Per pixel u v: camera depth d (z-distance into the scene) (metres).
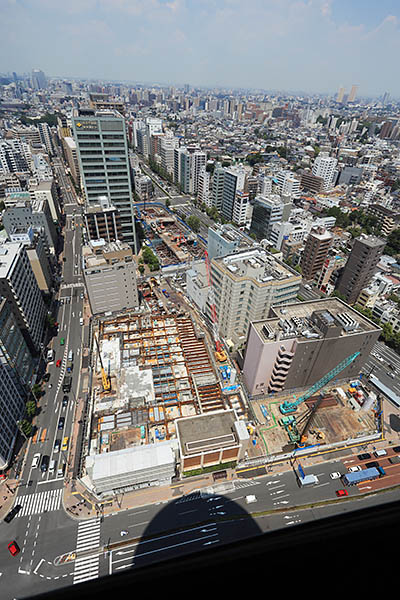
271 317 121.31
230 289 130.12
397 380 133.88
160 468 89.19
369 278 171.50
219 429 96.69
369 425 113.94
